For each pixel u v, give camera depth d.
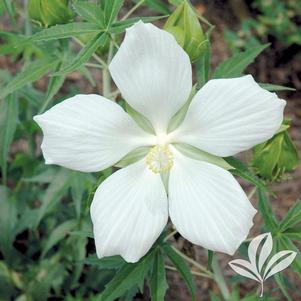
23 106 0.81
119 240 0.45
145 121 0.47
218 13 1.17
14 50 0.73
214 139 0.45
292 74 1.12
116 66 0.43
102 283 0.84
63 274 0.84
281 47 1.13
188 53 0.49
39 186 0.92
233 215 0.45
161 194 0.47
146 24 0.42
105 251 0.45
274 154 0.52
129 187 0.46
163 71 0.44
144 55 0.43
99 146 0.45
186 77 0.44
